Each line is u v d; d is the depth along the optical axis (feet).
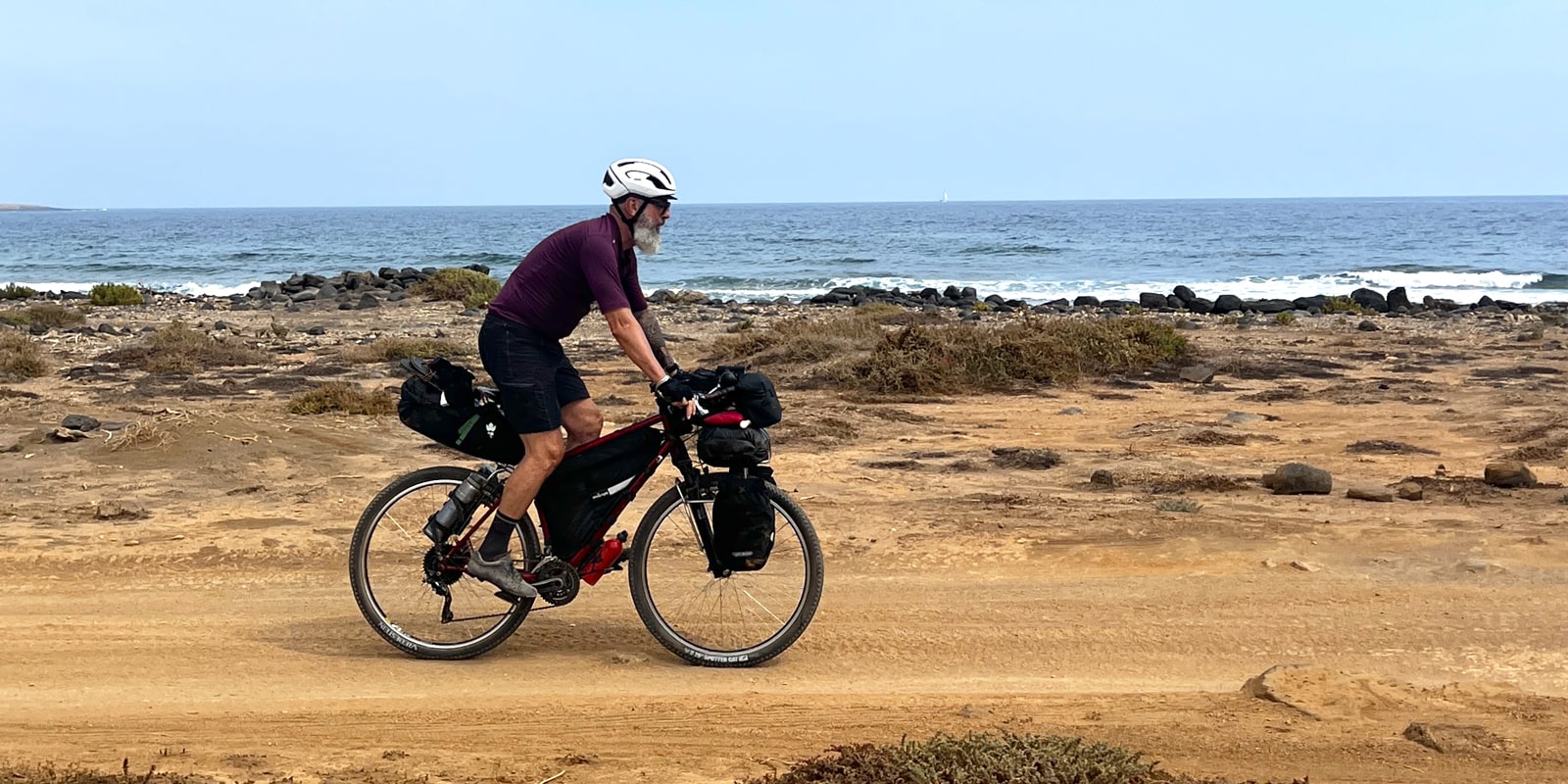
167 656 18.58
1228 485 30.50
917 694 16.89
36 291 122.93
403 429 38.04
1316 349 64.18
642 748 14.38
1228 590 22.20
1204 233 312.71
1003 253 217.77
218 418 36.22
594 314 85.35
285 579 23.21
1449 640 19.49
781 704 16.21
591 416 18.33
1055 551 24.84
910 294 116.67
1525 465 33.35
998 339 52.90
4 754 14.02
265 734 14.88
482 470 18.63
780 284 144.15
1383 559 24.03
